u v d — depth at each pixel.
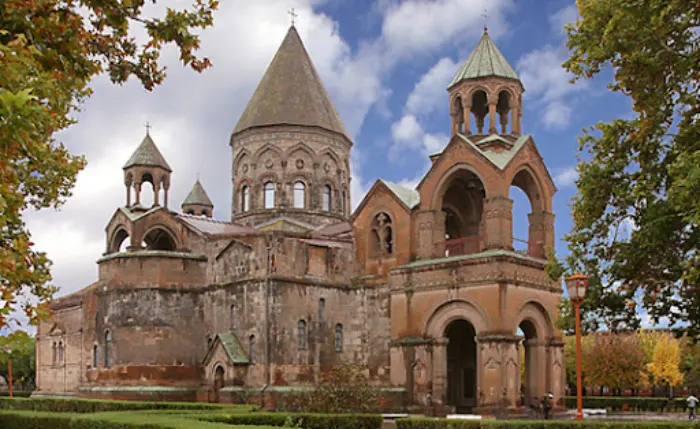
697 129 23.12
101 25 16.27
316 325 48.84
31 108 10.56
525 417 40.72
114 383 50.03
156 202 57.12
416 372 44.41
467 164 45.09
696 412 56.72
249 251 48.81
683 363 83.81
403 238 48.00
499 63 47.28
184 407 36.38
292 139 59.41
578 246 27.27
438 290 44.22
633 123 25.14
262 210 58.94
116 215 55.50
